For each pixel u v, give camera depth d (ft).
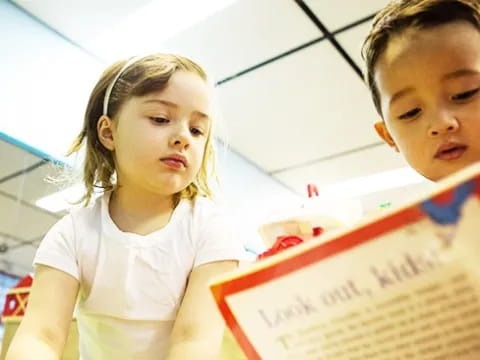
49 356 1.59
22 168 4.52
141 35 5.07
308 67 5.33
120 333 1.85
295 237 1.65
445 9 1.66
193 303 1.77
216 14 4.71
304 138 6.75
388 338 0.61
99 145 2.32
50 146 4.58
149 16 4.79
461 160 1.54
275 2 4.53
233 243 1.99
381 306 0.60
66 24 4.95
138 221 2.04
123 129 1.96
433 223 0.56
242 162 7.29
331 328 0.64
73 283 1.86
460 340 0.58
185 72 2.02
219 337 1.70
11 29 4.59
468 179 0.54
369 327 0.62
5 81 4.39
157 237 1.96
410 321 0.60
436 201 0.56
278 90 5.71
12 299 3.00
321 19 4.71
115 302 1.85
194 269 1.91
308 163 7.49
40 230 4.49
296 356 0.68
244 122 6.35
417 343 0.60
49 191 4.35
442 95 1.57
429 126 1.56
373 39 1.90
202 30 4.92
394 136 1.74
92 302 1.88
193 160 1.90
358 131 6.48
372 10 4.55
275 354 0.69
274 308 0.68
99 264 1.90
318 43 5.01
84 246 1.93
